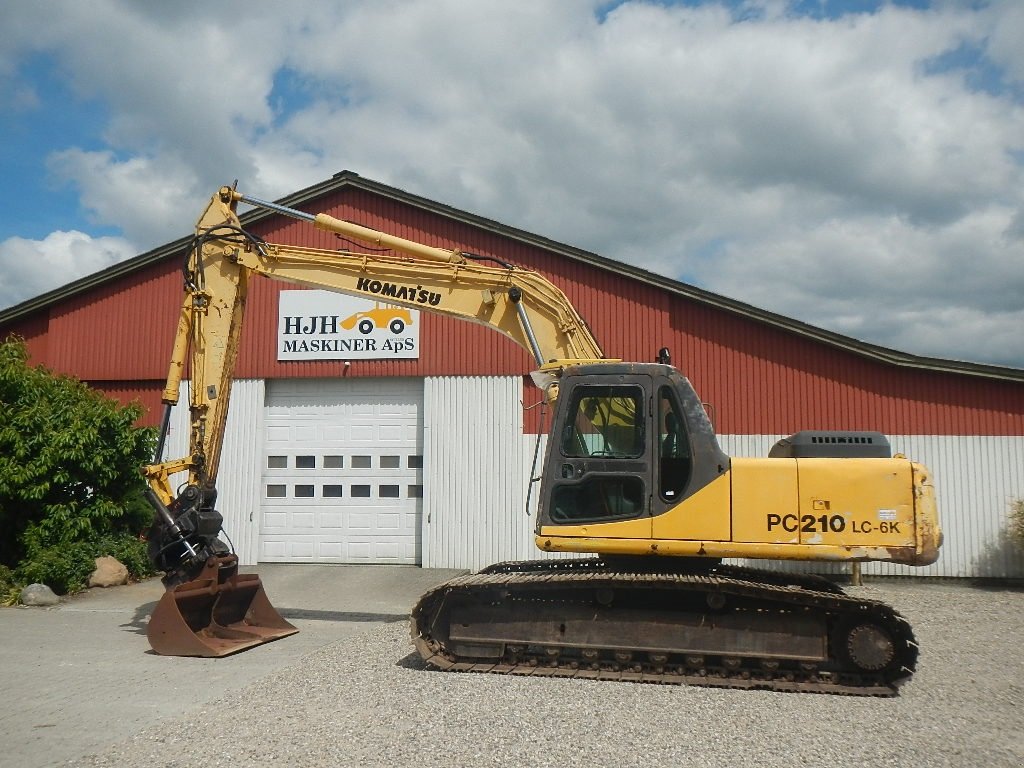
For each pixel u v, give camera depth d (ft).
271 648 29.58
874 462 24.86
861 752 17.76
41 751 17.72
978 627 34.27
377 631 33.22
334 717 19.85
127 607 39.58
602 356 30.53
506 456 52.37
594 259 52.21
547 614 25.21
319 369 54.39
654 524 25.14
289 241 55.01
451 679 23.84
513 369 52.90
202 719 19.83
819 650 23.67
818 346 50.60
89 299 56.70
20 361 47.44
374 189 54.49
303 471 54.54
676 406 25.96
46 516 44.57
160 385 55.57
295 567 52.44
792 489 24.79
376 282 32.73
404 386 54.49
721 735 18.74
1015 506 48.08
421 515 53.31
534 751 17.42
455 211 53.47
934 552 24.16
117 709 21.12
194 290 32.78
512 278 31.63
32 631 33.32
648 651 24.35
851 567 48.91
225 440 54.49
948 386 49.42
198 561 30.48
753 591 23.41
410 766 16.51
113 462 46.98
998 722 20.25
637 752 17.47
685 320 51.85
